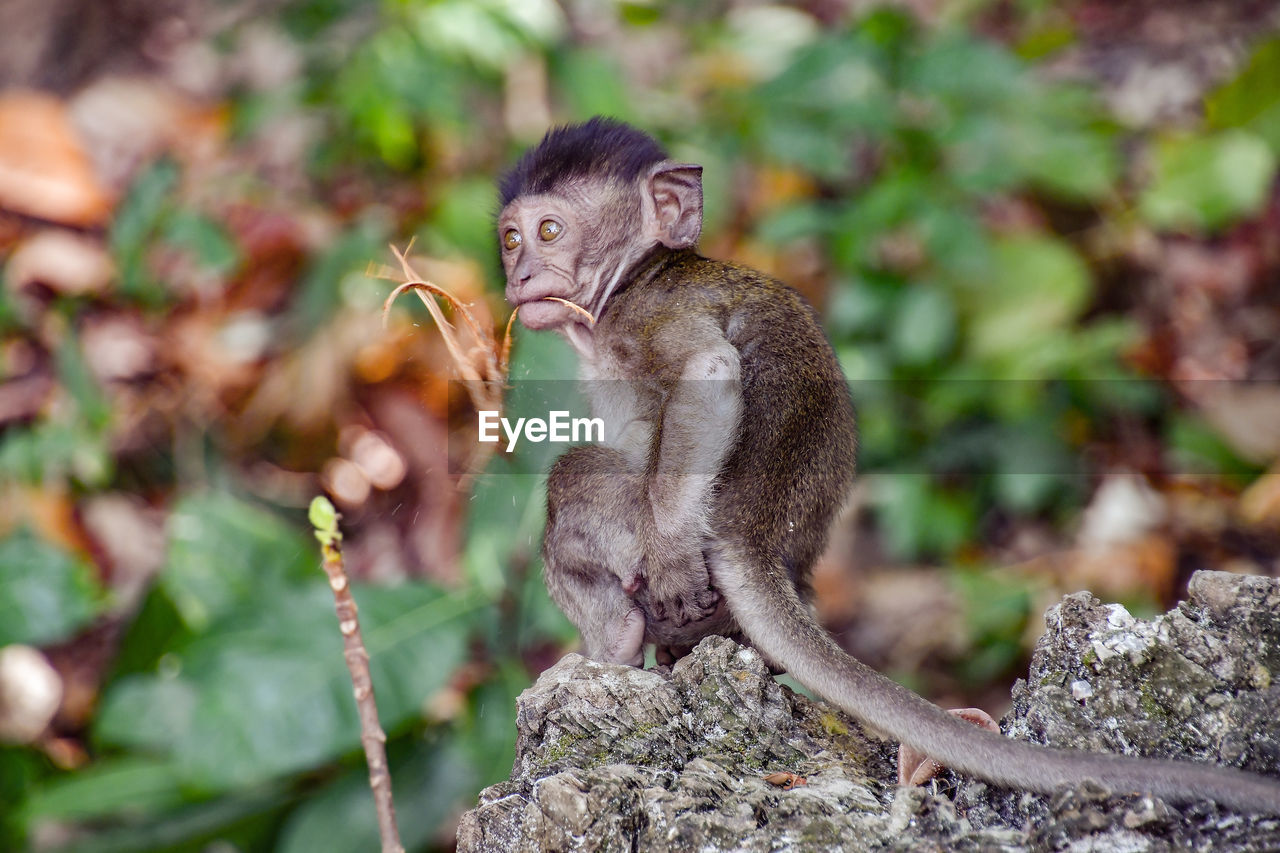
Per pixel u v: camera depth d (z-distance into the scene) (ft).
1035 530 24.73
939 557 24.98
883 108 24.12
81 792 19.43
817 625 12.00
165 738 19.25
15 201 26.35
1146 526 23.95
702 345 13.26
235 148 28.04
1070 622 10.83
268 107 25.45
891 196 23.65
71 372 24.17
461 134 24.70
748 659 11.81
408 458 23.45
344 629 10.49
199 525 21.21
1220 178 26.43
